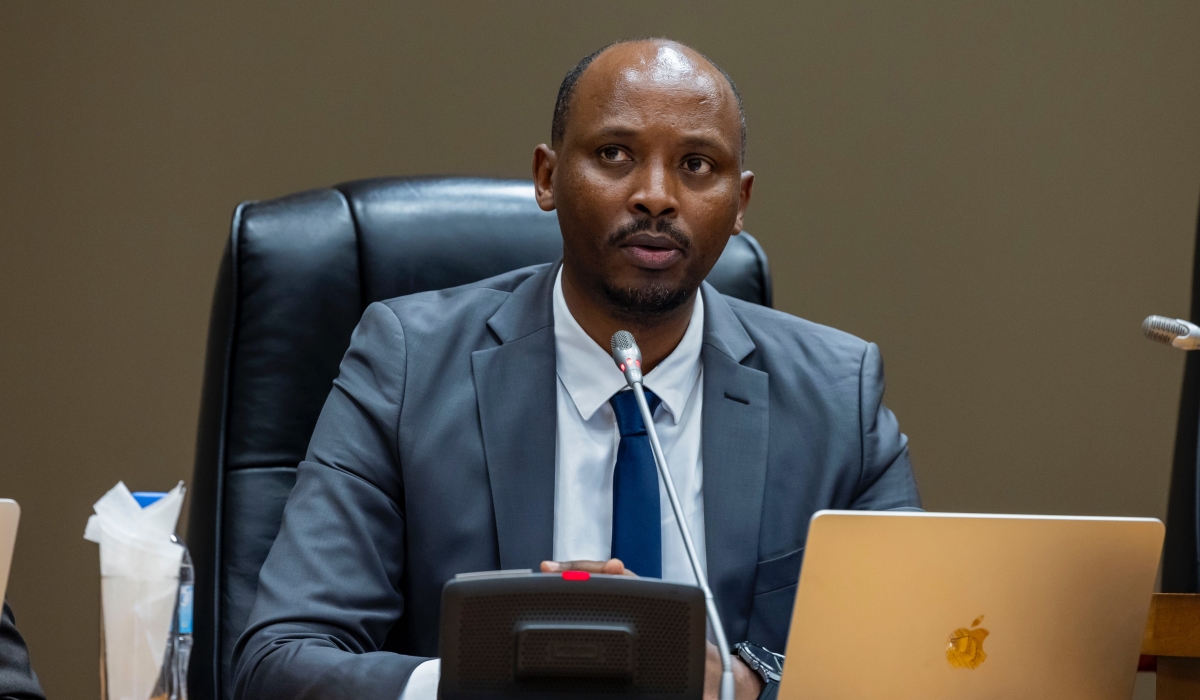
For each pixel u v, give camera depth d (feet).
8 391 29.89
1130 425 31.04
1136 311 31.19
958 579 10.02
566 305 15.60
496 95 30.63
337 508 14.40
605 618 8.63
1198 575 20.88
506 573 8.71
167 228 30.35
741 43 31.12
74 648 29.58
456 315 15.75
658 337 15.29
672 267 14.51
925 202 31.37
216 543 15.74
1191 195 31.27
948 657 10.22
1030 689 10.57
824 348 16.46
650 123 14.38
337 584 13.93
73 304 30.19
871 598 9.86
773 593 14.99
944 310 31.30
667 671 8.63
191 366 30.19
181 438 30.07
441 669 8.55
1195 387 21.65
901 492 15.88
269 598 13.75
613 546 14.48
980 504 30.99
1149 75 31.37
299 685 12.24
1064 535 10.09
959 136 31.37
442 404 15.03
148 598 9.70
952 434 31.12
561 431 15.21
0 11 30.35
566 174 14.74
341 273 16.81
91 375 30.09
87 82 30.42
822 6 31.24
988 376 31.19
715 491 15.01
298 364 16.39
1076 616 10.44
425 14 30.58
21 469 29.78
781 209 31.14
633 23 30.86
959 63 31.37
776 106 31.14
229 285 16.46
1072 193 31.37
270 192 30.32
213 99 30.40
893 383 31.14
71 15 30.42
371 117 30.42
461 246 17.43
